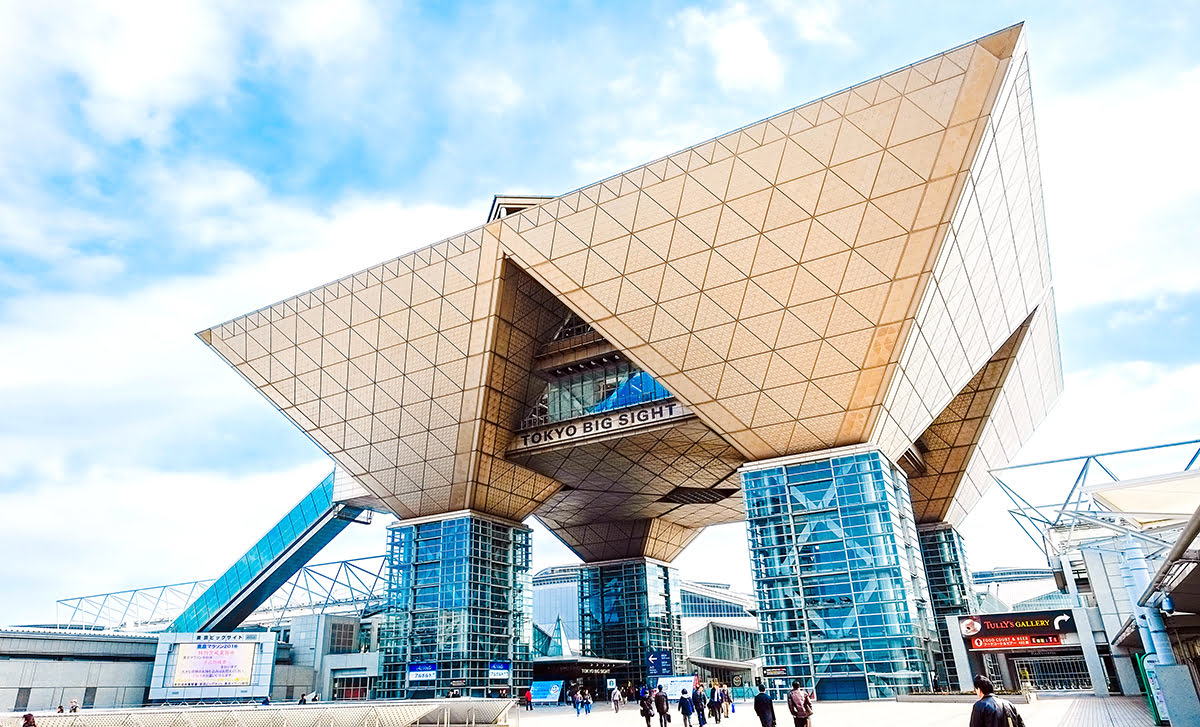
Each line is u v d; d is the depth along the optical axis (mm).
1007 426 56375
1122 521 21344
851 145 31938
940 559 56281
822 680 37500
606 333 40594
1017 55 28719
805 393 38844
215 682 49500
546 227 38250
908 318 34562
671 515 64500
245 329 47281
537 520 63750
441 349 43781
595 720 33531
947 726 21703
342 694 56344
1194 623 24750
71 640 46781
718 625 86062
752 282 36219
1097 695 40625
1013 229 38250
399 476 51250
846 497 39281
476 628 48344
